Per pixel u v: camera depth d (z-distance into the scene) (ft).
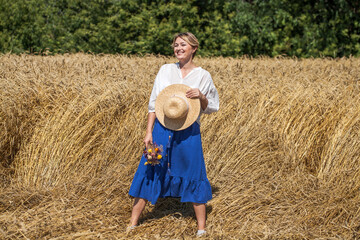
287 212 12.34
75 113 15.48
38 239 10.53
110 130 15.71
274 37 53.88
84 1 60.49
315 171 15.33
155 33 53.52
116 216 12.32
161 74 11.37
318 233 11.39
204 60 31.53
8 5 58.70
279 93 17.48
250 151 15.31
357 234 11.39
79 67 22.38
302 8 55.83
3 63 22.94
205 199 11.14
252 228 11.44
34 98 15.78
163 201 13.33
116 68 22.25
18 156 14.67
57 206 12.41
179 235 11.24
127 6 57.16
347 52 54.75
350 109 15.88
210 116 16.35
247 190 13.41
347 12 53.93
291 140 15.85
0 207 12.29
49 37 58.03
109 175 14.12
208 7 58.39
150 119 11.32
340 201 12.89
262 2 55.57
